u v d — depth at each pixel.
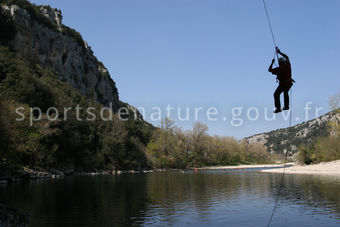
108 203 27.66
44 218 21.06
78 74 155.88
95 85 174.25
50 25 142.00
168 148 125.56
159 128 128.75
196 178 62.53
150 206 25.98
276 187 40.50
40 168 65.31
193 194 34.16
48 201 28.61
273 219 20.67
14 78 79.44
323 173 70.88
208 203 27.55
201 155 142.62
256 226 18.88
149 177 67.25
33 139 63.44
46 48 135.75
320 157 98.00
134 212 23.25
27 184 45.81
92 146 93.75
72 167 80.06
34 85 81.12
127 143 108.56
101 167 93.69
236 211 23.56
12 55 102.19
